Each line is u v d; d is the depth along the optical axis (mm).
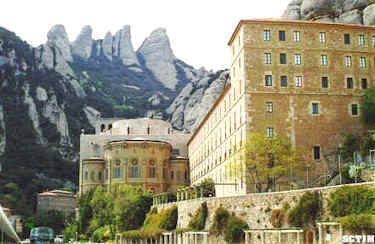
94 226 132500
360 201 49969
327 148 87312
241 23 90188
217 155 115938
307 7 125938
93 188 148250
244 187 84312
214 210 71312
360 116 89125
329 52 90500
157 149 149625
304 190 57188
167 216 87125
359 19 116625
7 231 40812
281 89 88438
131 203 109062
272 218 60594
